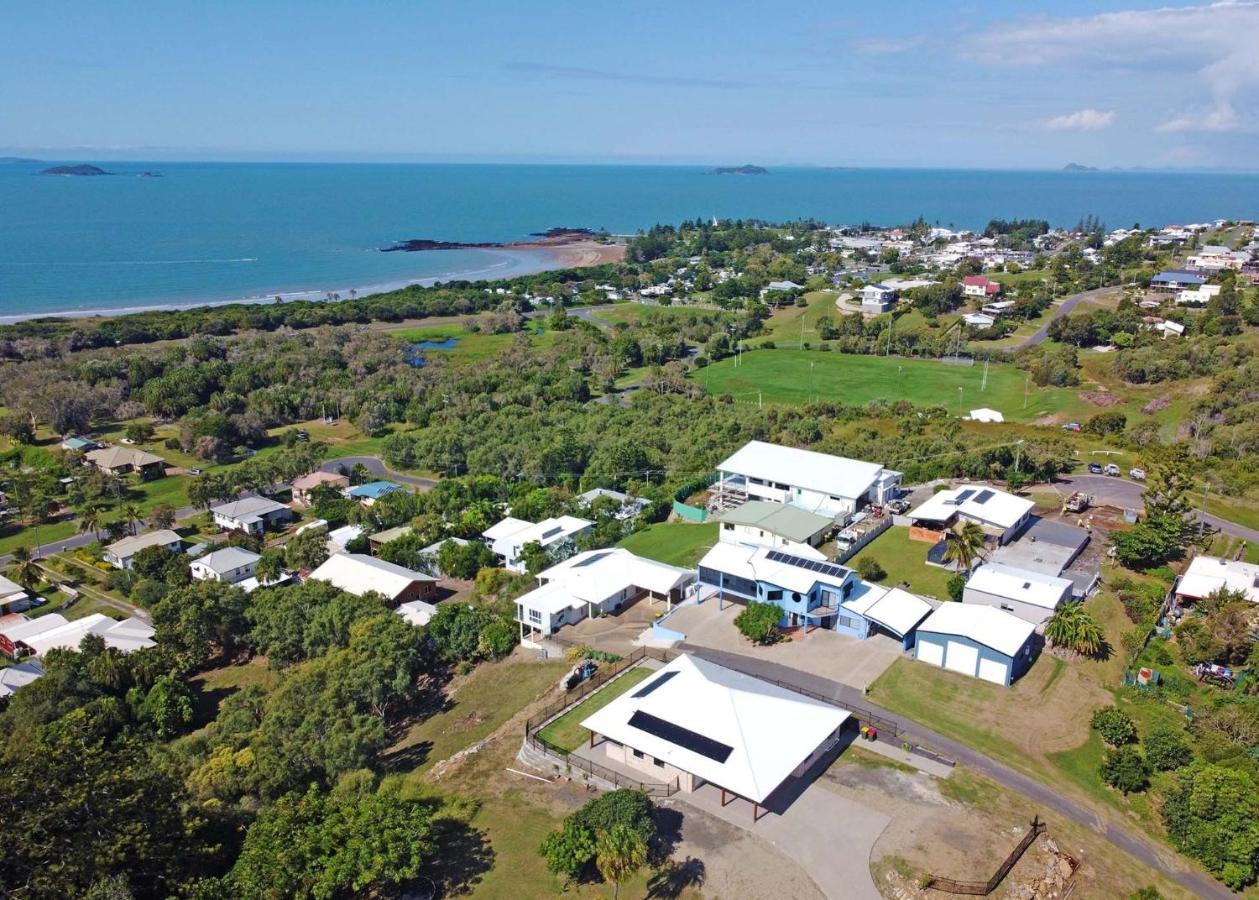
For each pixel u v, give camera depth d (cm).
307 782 5434
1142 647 6519
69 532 11556
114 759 4641
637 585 7681
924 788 5019
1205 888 4394
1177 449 10719
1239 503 9438
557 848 4231
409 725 6397
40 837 4144
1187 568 7644
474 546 9531
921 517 8456
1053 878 4353
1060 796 4997
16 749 4656
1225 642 6278
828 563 7231
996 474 10175
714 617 7281
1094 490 9738
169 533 10788
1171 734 5212
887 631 6931
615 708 5475
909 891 4234
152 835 4403
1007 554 7944
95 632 8275
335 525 11294
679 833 4647
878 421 13612
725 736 5031
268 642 7756
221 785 5303
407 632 7075
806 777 5125
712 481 11162
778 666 6438
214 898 3919
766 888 4266
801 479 9512
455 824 4878
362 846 4097
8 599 9319
